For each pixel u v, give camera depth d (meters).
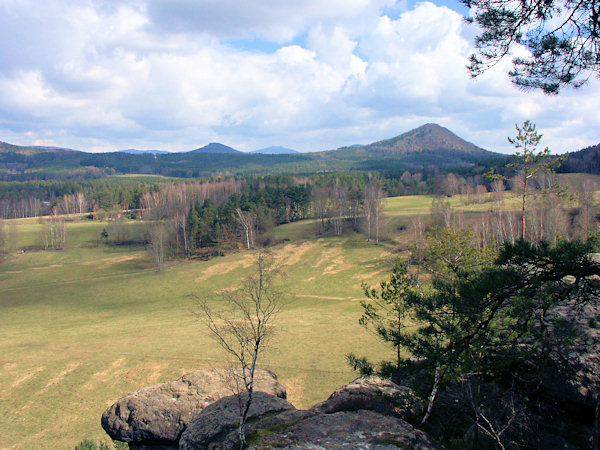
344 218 121.81
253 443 13.21
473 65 10.48
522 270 9.43
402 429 12.89
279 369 32.25
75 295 66.62
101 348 39.38
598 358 12.48
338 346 36.50
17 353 38.44
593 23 8.88
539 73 9.98
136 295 66.25
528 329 11.72
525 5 9.34
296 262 81.75
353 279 68.94
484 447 13.02
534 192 32.34
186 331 44.28
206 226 104.69
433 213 86.06
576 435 12.55
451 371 12.45
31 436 25.38
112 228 123.62
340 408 16.52
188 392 21.69
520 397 13.77
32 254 108.25
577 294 9.41
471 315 10.57
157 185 188.25
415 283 18.41
